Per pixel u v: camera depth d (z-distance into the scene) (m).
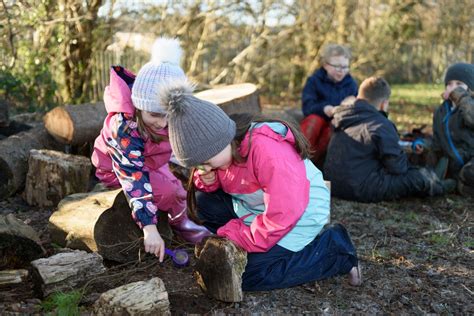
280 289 2.86
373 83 4.62
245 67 10.22
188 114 2.33
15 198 4.14
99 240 3.01
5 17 6.35
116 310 2.39
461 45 12.21
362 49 10.77
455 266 3.24
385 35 10.94
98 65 8.17
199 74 9.69
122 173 2.81
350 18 10.54
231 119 2.64
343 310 2.69
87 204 3.19
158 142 2.91
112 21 7.52
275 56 10.66
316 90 5.61
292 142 2.66
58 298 2.53
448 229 3.87
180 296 2.75
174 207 3.23
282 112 5.68
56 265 2.69
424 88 12.12
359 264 3.21
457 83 4.80
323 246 2.85
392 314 2.68
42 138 4.48
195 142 2.34
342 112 4.60
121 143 2.80
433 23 11.68
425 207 4.42
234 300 2.63
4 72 6.34
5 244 2.91
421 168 4.64
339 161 4.55
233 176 2.70
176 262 3.03
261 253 2.74
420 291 2.91
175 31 8.78
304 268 2.80
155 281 2.54
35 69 6.78
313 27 10.36
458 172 4.77
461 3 11.53
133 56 8.76
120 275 2.93
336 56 5.52
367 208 4.37
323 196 2.82
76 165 3.91
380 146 4.42
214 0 8.88
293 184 2.54
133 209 2.76
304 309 2.68
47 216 3.80
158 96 2.42
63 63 7.45
